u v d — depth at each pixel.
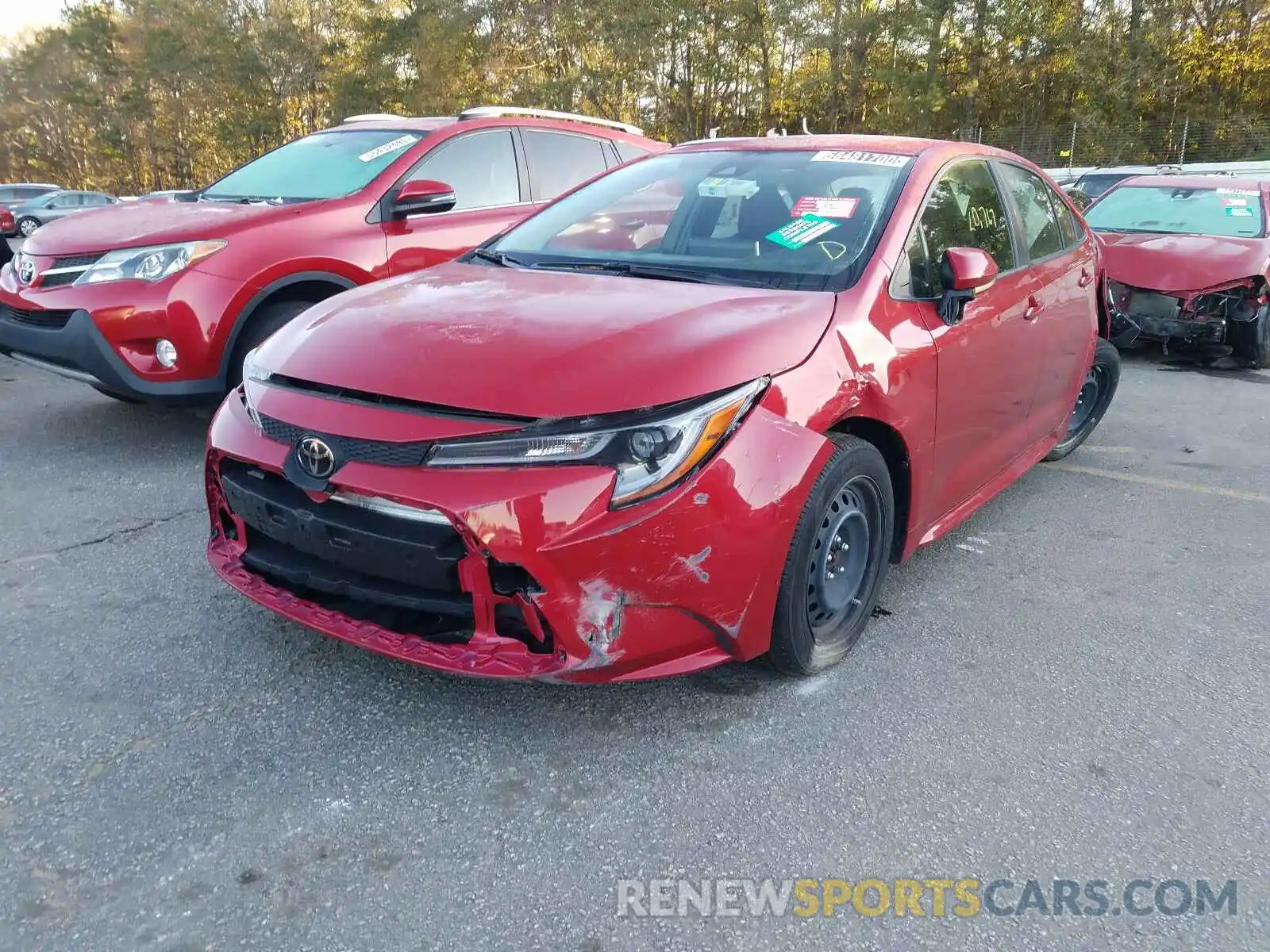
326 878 1.96
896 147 3.46
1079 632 3.16
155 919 1.83
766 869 2.02
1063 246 4.29
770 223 3.13
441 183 4.93
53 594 3.16
